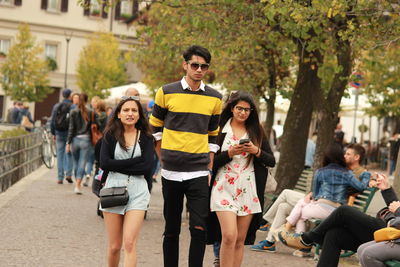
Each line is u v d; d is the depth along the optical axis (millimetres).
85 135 24062
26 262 12500
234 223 10812
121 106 10609
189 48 10484
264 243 15344
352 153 15328
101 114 24406
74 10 98188
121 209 10461
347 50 20125
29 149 31703
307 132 22000
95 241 15117
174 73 49812
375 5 17109
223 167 11039
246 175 11039
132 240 10273
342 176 14602
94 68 87938
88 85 88125
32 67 80875
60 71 97688
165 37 22859
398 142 47406
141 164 10555
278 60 28406
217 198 10906
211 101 10602
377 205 21672
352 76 19672
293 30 18562
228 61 29203
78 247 14289
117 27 100000
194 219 10477
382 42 17547
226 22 20766
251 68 29500
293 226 15117
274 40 21938
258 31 21422
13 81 81000
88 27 99125
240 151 10859
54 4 97062
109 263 10773
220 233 11164
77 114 24172
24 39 80938
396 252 10484
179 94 10523
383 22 17969
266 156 11000
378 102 49188
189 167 10539
